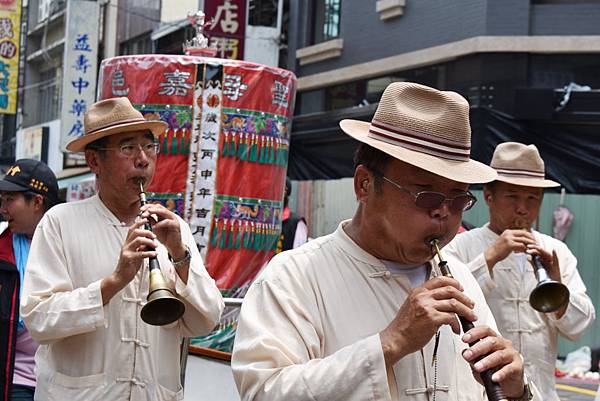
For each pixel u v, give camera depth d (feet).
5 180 16.88
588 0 38.45
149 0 53.62
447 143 8.56
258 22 42.73
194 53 18.62
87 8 52.26
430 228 8.57
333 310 8.86
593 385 33.17
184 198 17.72
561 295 14.03
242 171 18.08
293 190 41.47
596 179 36.04
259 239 18.37
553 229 36.32
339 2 47.16
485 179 8.44
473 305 8.23
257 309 9.00
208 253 17.79
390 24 44.01
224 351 16.92
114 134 13.46
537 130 36.73
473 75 39.52
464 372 9.17
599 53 38.24
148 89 17.75
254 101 18.16
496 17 39.04
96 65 52.60
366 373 8.10
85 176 62.13
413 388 8.80
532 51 38.52
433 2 41.73
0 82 60.70
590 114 35.83
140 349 12.99
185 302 13.19
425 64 41.91
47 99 72.28
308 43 48.96
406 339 8.11
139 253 12.40
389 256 9.02
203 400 17.03
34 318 12.63
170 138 17.69
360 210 9.22
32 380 15.92
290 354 8.61
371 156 8.84
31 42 75.36
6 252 16.57
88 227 13.39
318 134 44.01
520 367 8.35
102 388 12.79
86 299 12.46
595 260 36.11
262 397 8.41
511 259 16.40
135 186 13.55
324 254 9.17
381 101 8.82
